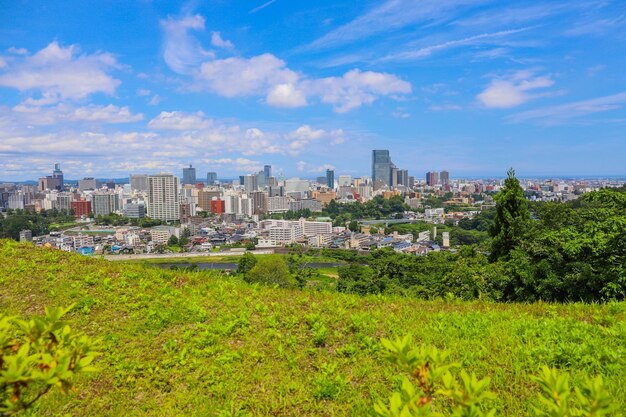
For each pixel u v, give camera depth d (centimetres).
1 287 770
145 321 632
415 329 571
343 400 412
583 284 862
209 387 446
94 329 605
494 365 449
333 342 551
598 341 473
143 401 432
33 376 174
